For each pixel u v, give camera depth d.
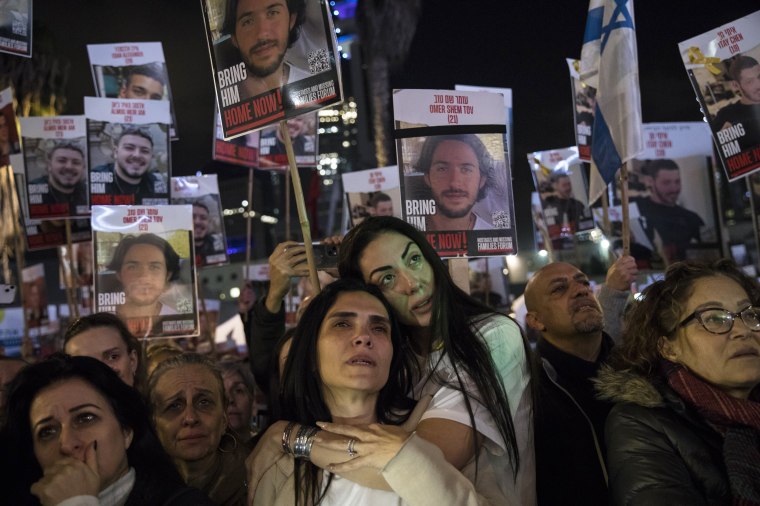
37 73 9.02
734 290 2.25
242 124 3.03
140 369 3.36
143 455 2.12
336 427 2.06
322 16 2.89
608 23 3.76
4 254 5.25
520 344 2.45
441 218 3.18
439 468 1.95
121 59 5.66
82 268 5.98
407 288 2.45
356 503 2.07
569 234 5.89
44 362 2.07
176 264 4.20
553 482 2.86
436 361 2.39
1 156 5.05
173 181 5.92
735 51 4.07
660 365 2.33
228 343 6.90
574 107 4.95
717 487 2.09
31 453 2.01
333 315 2.27
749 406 2.13
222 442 2.83
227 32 3.07
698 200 5.73
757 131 4.00
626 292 3.68
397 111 3.24
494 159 3.25
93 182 4.63
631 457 2.14
